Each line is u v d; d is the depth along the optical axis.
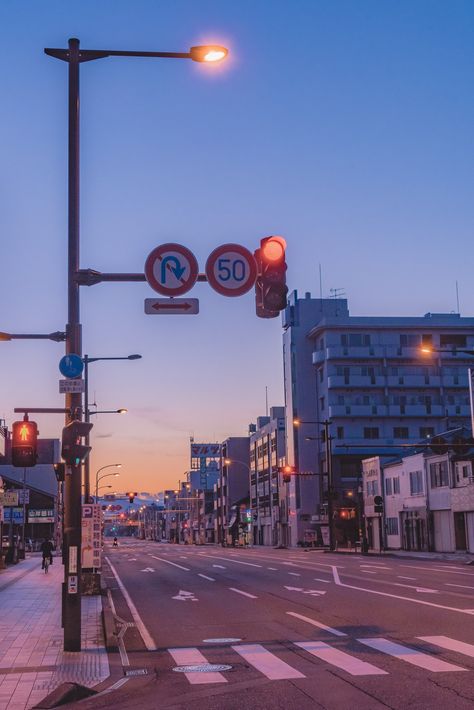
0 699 9.67
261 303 13.14
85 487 33.34
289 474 63.25
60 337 14.61
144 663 12.52
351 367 91.94
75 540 13.69
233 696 9.72
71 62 14.30
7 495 66.50
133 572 40.12
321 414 94.56
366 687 9.90
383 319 92.25
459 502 57.00
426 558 49.50
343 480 89.88
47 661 12.52
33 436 14.46
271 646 13.84
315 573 33.66
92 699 9.78
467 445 48.53
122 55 13.65
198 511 161.50
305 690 9.91
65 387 14.04
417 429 91.62
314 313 97.81
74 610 13.55
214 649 13.77
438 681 10.11
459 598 20.84
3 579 36.31
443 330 93.56
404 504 67.56
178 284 13.32
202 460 162.00
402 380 91.38
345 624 16.34
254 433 123.25
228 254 13.26
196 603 22.30
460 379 92.00
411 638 13.96
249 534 122.69
